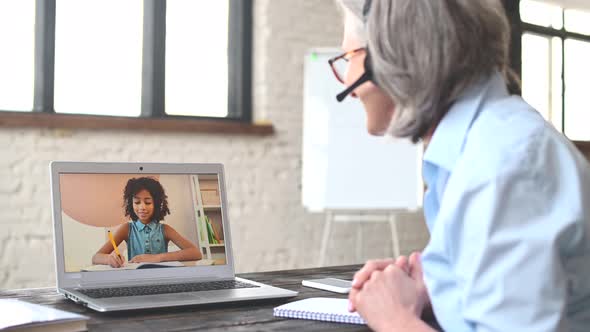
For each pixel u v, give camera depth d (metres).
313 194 4.40
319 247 4.60
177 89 4.26
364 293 1.08
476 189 0.88
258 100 4.46
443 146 1.00
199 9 4.32
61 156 3.76
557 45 6.42
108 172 1.47
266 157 4.40
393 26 1.01
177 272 1.50
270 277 1.76
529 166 0.88
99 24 3.96
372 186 4.44
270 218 4.41
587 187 0.91
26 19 3.77
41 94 3.78
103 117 3.82
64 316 1.06
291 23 4.50
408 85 1.01
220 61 4.40
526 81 6.25
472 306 0.87
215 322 1.18
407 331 1.02
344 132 4.43
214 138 4.21
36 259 3.70
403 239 4.91
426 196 1.10
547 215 0.87
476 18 1.00
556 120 6.46
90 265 1.42
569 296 0.93
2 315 1.05
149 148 4.01
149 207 1.49
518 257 0.84
